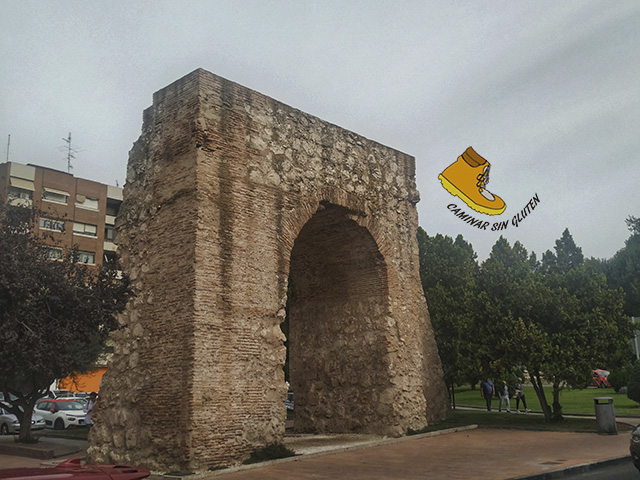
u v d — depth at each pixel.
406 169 19.27
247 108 14.26
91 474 4.09
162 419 11.98
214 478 10.80
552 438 14.83
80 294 14.12
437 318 25.70
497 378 18.20
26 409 17.66
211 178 13.02
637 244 49.16
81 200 45.72
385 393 16.58
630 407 23.55
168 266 12.84
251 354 12.95
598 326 17.44
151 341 12.75
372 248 17.41
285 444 14.24
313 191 15.49
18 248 14.16
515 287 18.30
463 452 12.95
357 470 11.05
